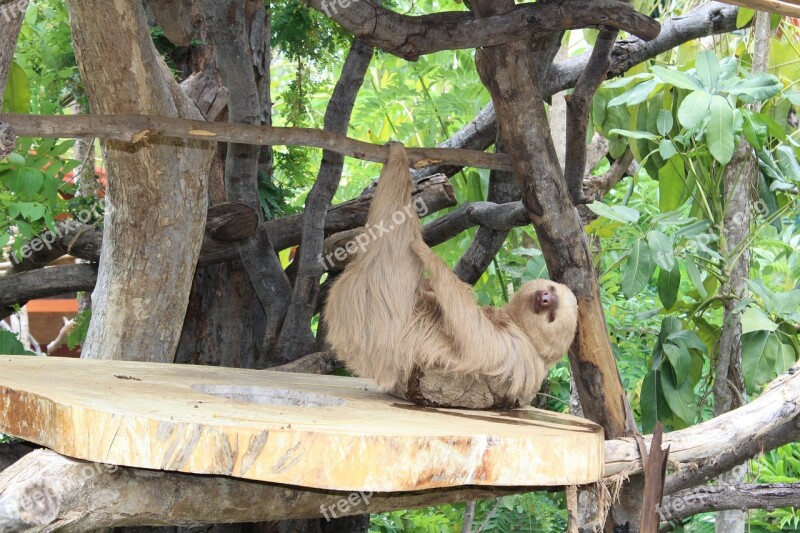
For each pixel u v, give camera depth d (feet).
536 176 22.90
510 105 22.07
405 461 14.01
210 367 24.76
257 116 31.01
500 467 14.83
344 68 30.73
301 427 13.94
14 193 31.89
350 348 20.31
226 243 30.96
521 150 22.58
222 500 16.07
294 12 37.73
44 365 21.67
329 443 13.65
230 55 29.66
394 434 13.99
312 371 29.04
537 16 20.29
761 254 47.16
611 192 54.80
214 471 13.43
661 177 33.22
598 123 36.04
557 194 23.17
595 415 24.71
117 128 18.04
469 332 18.98
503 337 19.79
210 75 35.47
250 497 16.42
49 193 30.68
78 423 13.75
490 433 15.08
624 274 30.81
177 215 26.45
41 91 38.42
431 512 45.55
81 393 16.12
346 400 19.34
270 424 13.99
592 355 24.16
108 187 26.25
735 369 33.65
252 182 32.01
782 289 43.14
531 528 43.24
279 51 44.86
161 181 25.64
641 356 48.08
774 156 36.22
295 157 40.22
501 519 43.57
